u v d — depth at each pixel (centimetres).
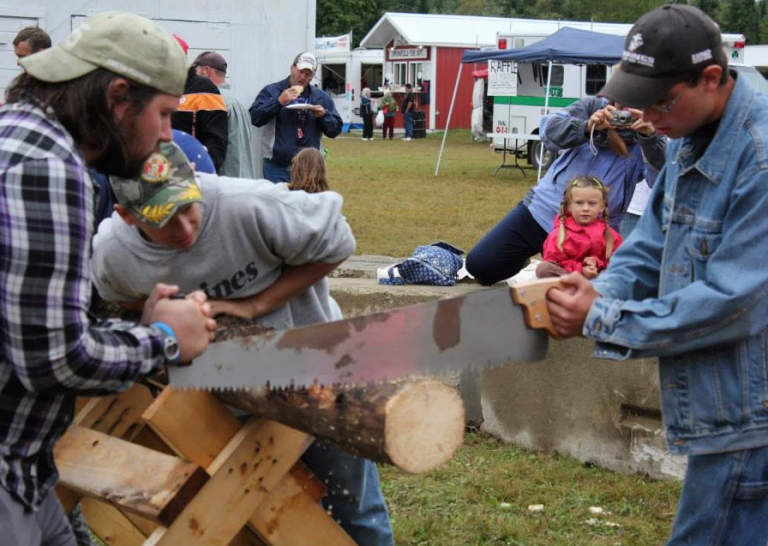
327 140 3712
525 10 7731
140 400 345
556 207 634
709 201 280
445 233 1382
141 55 229
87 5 1095
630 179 625
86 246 225
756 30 6288
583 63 1861
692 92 272
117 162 236
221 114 807
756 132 273
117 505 291
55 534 263
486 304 277
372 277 709
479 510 488
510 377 577
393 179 2186
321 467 336
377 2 7075
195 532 289
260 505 307
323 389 279
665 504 493
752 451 285
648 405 525
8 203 215
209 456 293
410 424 275
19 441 237
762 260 269
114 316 336
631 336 278
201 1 1116
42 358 221
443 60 4206
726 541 291
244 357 264
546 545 452
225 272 300
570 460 553
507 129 2362
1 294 218
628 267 307
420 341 273
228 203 291
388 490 514
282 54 1150
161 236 278
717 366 283
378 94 4328
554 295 281
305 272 309
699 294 272
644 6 6781
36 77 228
